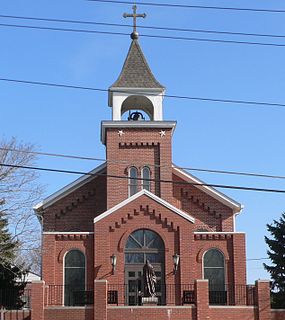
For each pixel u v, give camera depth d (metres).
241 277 40.69
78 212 43.97
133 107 47.94
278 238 52.03
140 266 39.69
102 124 43.94
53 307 35.81
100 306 35.50
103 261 39.66
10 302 39.44
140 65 46.03
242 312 36.22
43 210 43.81
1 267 40.56
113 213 40.31
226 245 41.28
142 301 37.00
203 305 35.94
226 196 44.03
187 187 44.44
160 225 40.25
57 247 40.47
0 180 38.94
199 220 43.97
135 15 48.06
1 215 38.97
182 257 39.84
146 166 43.62
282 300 49.31
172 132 44.84
